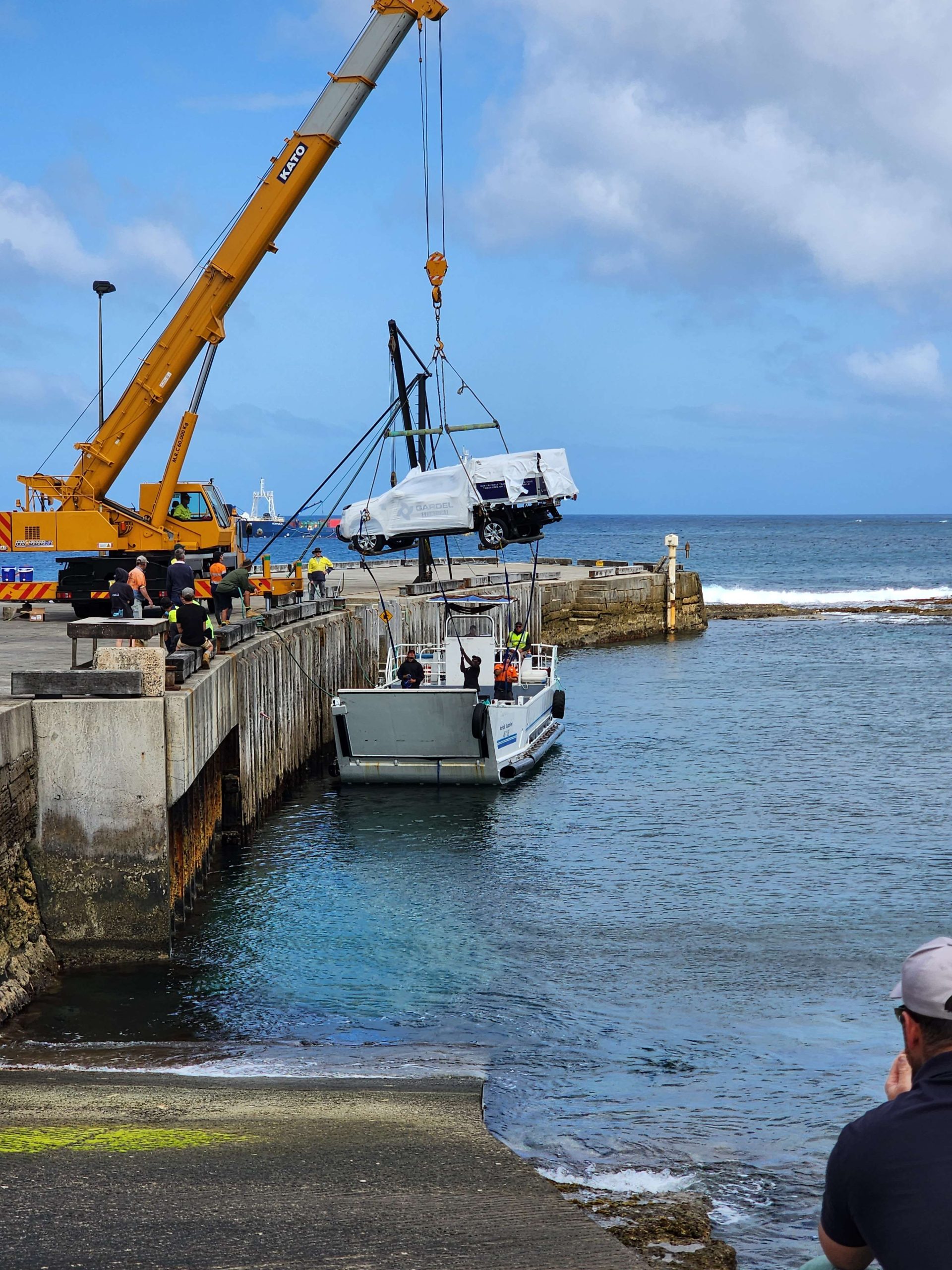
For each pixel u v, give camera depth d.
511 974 14.49
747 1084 11.12
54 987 13.67
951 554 159.12
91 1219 6.34
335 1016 13.09
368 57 30.34
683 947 15.45
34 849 14.06
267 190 30.66
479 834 21.52
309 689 28.08
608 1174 9.02
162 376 31.59
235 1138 8.09
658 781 25.73
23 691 14.14
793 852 20.09
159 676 14.25
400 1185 7.16
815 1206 8.48
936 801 23.73
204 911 17.08
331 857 20.16
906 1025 3.36
